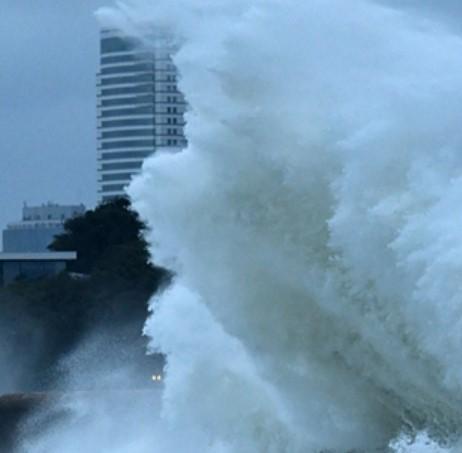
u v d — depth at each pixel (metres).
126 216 167.75
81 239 169.00
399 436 48.19
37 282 137.75
